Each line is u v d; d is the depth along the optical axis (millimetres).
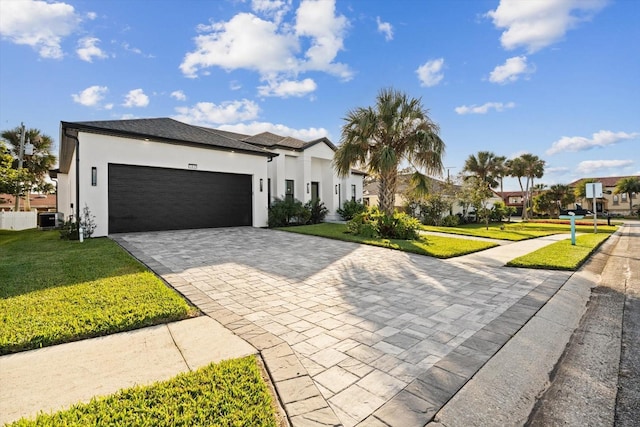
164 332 3326
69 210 16500
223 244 9672
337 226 15648
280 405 2143
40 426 1822
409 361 2783
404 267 6949
